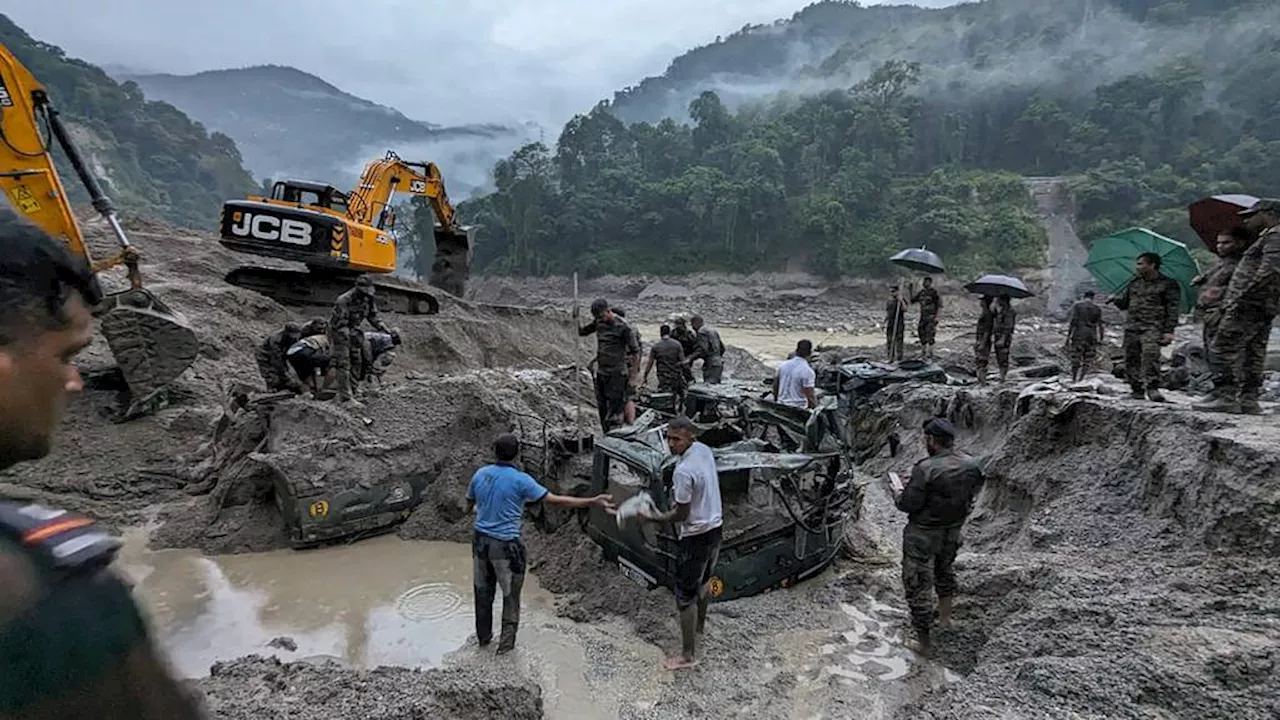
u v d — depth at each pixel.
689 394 10.26
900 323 16.75
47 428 1.06
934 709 4.61
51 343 1.04
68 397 1.10
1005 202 72.81
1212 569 5.44
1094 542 6.63
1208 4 107.38
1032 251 66.38
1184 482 6.21
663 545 6.39
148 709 0.96
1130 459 7.13
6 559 0.87
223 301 15.65
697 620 6.03
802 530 6.88
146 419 10.84
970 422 10.56
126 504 9.16
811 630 6.25
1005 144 90.88
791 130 85.44
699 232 78.31
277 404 8.91
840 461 7.57
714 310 66.31
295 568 7.68
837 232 71.00
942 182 75.38
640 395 11.18
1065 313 59.34
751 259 75.56
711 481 5.68
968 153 91.12
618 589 6.84
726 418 9.97
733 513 6.83
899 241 71.62
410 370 16.06
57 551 0.93
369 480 8.30
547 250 82.50
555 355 21.61
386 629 6.45
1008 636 5.32
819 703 5.29
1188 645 4.52
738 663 5.77
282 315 16.61
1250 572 5.22
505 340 20.27
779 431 8.90
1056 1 127.00
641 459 6.52
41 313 1.02
